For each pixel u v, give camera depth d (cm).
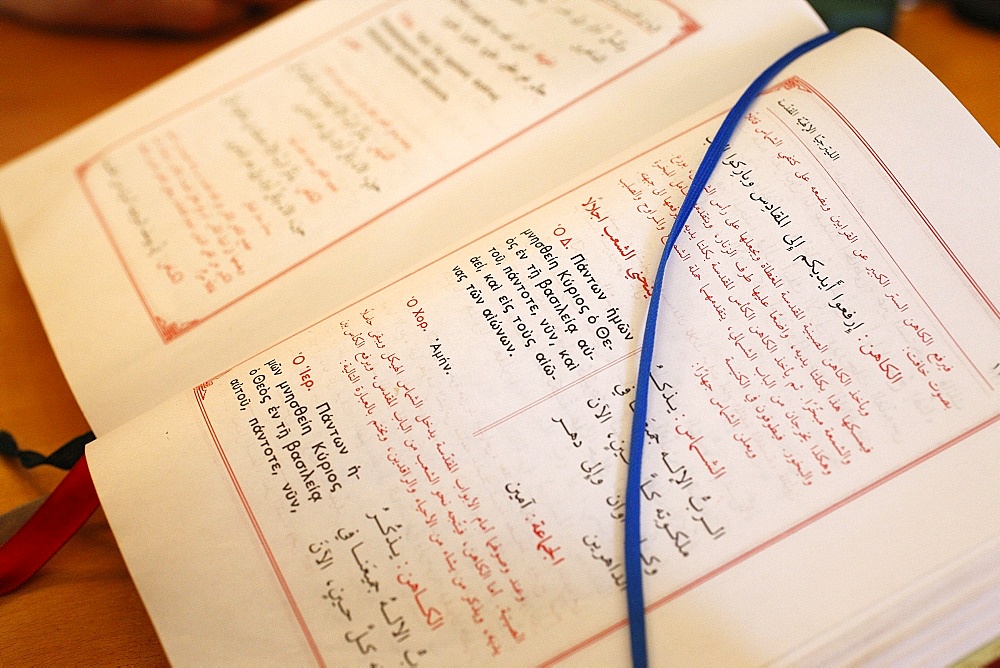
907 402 29
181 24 51
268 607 29
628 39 41
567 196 34
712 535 28
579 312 32
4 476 37
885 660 26
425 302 33
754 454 29
